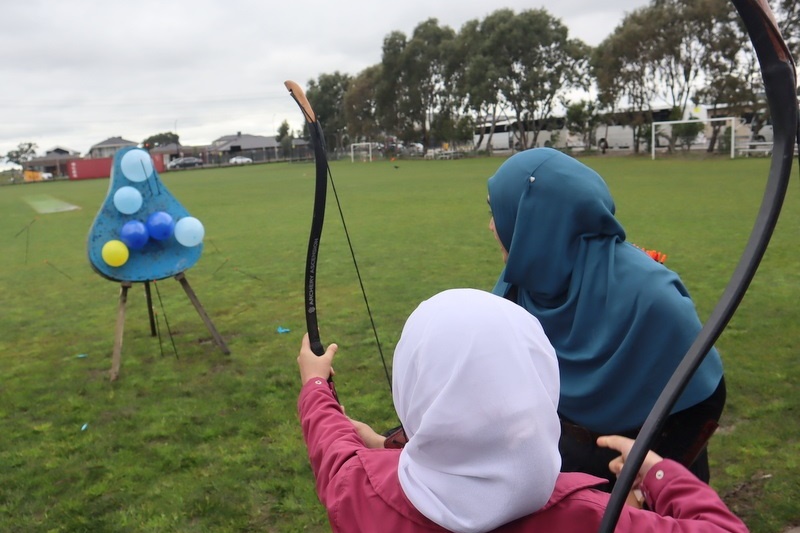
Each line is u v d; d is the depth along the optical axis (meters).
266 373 6.25
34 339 8.03
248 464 4.46
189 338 7.57
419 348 1.29
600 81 46.75
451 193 24.36
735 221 13.87
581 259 2.12
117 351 6.30
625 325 1.98
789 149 1.22
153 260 6.58
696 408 1.97
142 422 5.28
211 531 3.69
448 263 11.15
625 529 1.26
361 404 5.43
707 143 46.66
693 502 1.35
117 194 6.22
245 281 10.71
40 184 62.47
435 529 1.29
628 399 1.98
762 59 1.22
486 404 1.18
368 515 1.40
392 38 63.41
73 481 4.36
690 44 45.00
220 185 38.62
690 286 8.58
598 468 2.10
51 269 13.05
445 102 63.34
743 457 4.21
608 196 2.17
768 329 6.59
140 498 4.09
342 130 84.88
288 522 3.76
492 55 54.94
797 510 3.58
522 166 2.22
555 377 1.31
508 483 1.17
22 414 5.62
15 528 3.82
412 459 1.30
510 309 1.32
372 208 20.39
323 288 9.80
